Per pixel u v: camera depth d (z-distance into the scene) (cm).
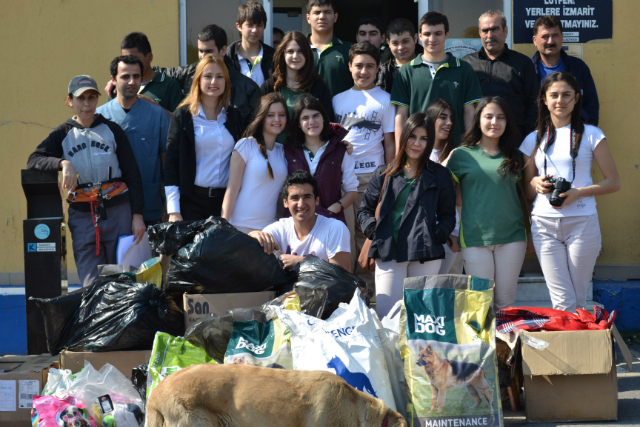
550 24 541
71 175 430
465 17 606
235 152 441
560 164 427
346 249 405
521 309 375
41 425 303
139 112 489
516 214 422
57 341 378
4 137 594
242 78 510
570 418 353
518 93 533
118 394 331
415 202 400
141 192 460
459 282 337
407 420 317
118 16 592
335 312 335
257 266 378
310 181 401
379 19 585
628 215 582
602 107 585
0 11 589
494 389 318
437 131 465
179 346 336
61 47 591
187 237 379
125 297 373
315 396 262
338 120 514
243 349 320
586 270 423
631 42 581
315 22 548
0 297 554
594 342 347
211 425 256
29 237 434
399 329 337
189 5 600
